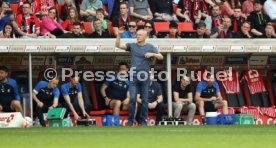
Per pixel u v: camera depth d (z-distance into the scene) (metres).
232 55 63.78
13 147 26.94
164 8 67.62
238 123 58.41
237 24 67.50
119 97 60.16
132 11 66.62
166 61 61.66
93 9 66.31
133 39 59.47
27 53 59.44
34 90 58.28
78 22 61.44
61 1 66.94
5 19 62.31
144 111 54.06
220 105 61.62
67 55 61.16
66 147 26.69
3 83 57.66
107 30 63.09
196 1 68.25
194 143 28.25
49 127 49.94
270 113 63.25
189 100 60.44
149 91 59.28
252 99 64.19
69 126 54.03
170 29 62.16
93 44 58.97
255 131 38.97
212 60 63.31
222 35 66.50
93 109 60.50
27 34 61.62
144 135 34.50
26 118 56.38
